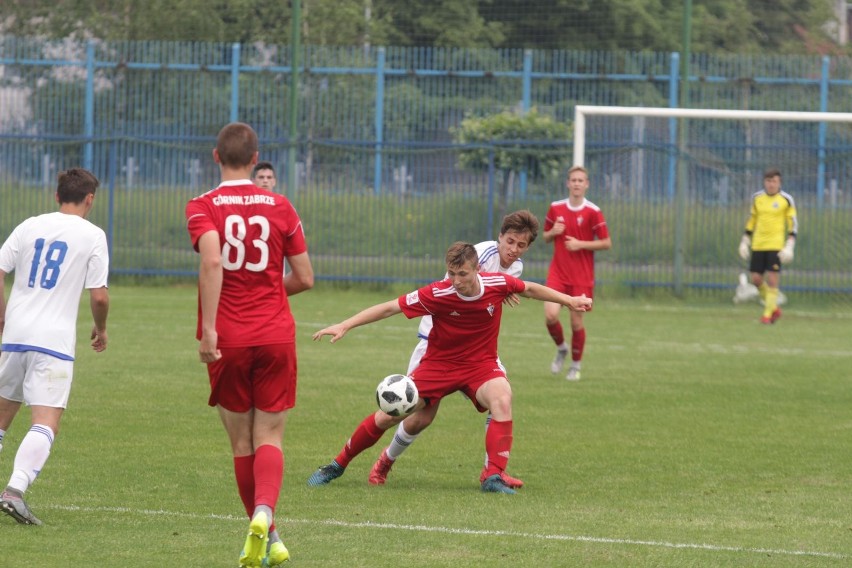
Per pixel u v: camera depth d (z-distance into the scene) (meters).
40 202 66.88
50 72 71.62
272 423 16.78
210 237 15.93
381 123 73.25
